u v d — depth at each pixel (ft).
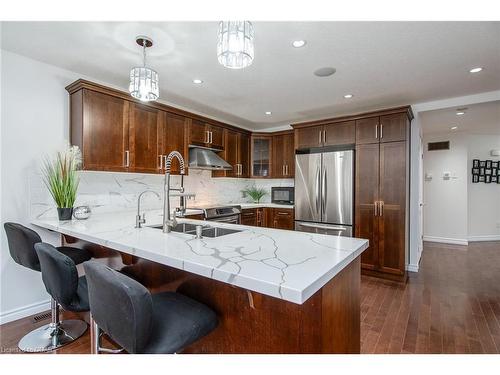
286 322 3.98
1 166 7.88
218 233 7.25
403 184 11.55
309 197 13.96
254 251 4.52
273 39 7.16
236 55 5.00
